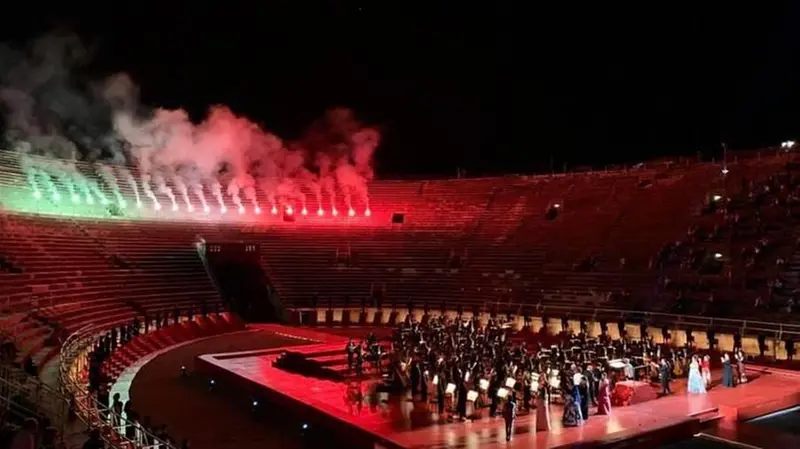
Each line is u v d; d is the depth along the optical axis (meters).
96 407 19.70
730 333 38.75
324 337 44.94
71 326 33.16
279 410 27.14
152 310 44.69
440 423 23.53
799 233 46.00
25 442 11.81
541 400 22.83
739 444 22.72
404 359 29.70
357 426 22.91
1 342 24.06
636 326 42.56
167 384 31.19
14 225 43.12
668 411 24.84
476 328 37.00
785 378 31.25
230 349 39.88
